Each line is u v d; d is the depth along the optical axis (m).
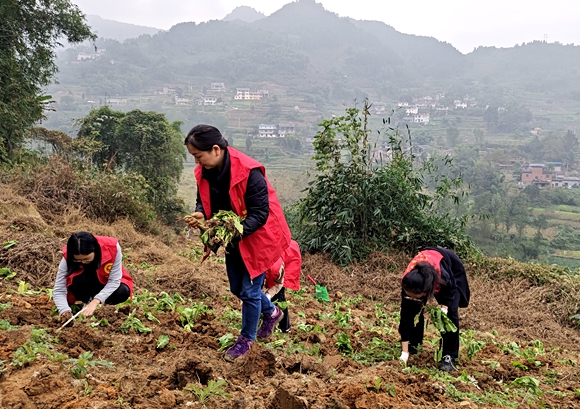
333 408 3.37
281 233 4.16
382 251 10.70
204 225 3.89
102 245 4.83
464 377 4.77
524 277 10.43
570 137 101.12
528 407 4.26
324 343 5.32
